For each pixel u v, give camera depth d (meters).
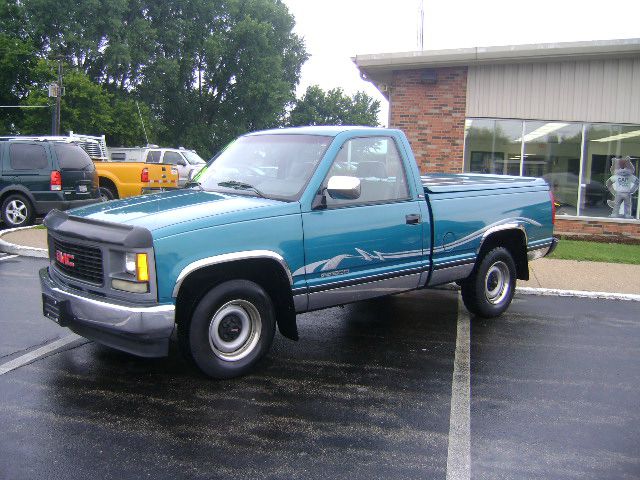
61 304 4.53
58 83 35.66
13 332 5.86
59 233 4.69
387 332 6.31
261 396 4.50
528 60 13.23
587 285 8.67
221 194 5.18
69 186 13.07
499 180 7.17
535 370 5.27
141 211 4.61
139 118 41.38
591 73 13.33
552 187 13.77
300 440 3.83
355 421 4.14
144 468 3.44
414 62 13.33
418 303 7.63
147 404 4.30
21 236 11.32
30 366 4.98
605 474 3.51
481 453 3.73
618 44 12.68
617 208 13.76
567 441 3.92
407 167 5.67
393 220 5.45
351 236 5.15
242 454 3.63
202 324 4.52
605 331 6.58
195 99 51.59
